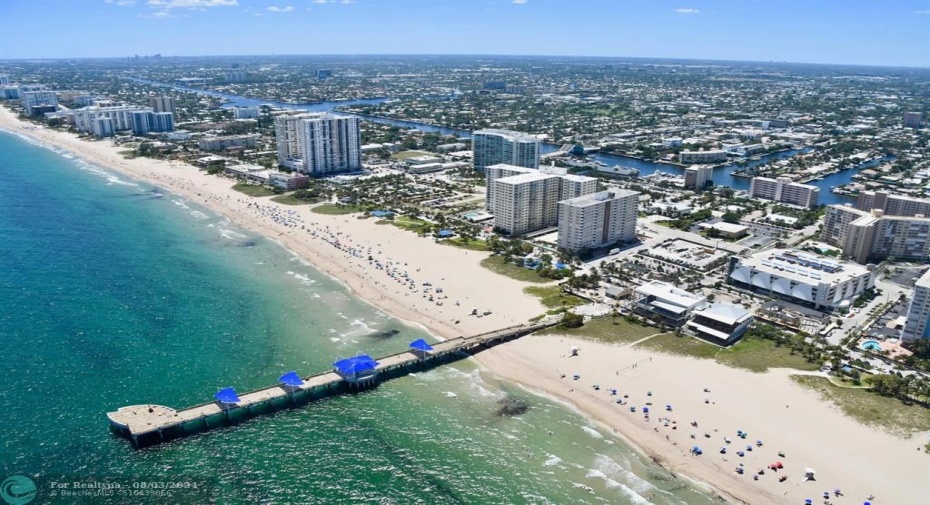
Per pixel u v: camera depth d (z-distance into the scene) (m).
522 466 163.88
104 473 155.75
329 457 165.38
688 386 198.12
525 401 193.62
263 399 185.12
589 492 154.75
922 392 189.50
